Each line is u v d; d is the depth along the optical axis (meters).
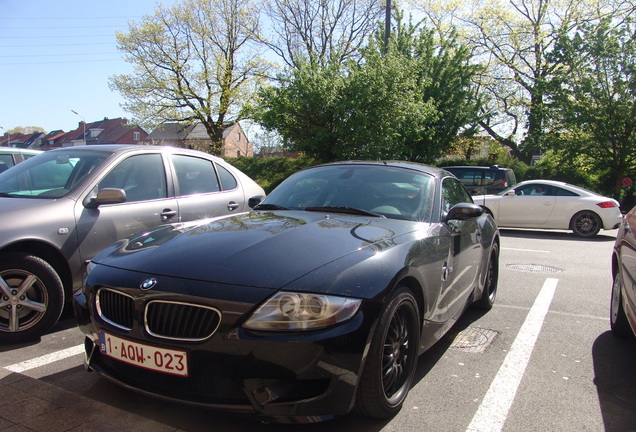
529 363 3.47
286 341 2.11
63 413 2.56
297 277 2.27
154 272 2.45
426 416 2.66
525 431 2.54
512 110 32.28
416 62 19.81
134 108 32.06
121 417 2.54
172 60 32.03
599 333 4.19
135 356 2.35
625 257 3.62
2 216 3.55
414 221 3.31
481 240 4.32
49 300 3.66
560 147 19.80
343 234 2.78
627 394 3.01
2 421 2.46
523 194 11.98
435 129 22.38
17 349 3.52
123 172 4.50
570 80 19.47
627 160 19.19
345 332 2.18
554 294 5.58
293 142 19.58
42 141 95.25
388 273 2.45
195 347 2.20
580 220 11.30
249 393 2.13
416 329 2.77
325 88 18.05
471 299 4.19
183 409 2.65
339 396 2.19
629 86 18.09
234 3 32.28
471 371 3.31
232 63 33.16
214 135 34.41
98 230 4.04
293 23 32.59
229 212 5.41
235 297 2.21
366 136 17.91
